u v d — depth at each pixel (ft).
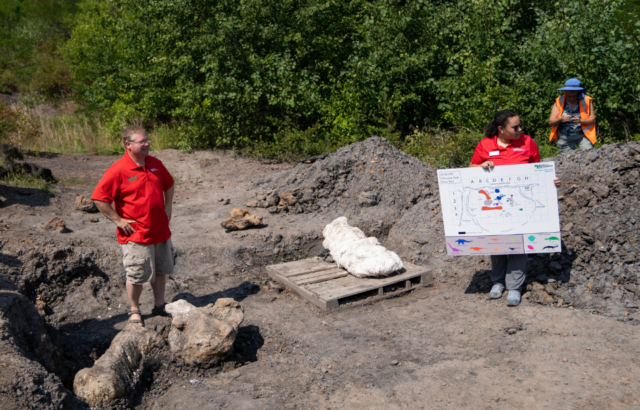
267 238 20.33
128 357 11.53
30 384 9.12
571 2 33.45
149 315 14.60
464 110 35.42
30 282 15.35
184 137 41.78
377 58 37.88
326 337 13.53
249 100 38.75
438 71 39.78
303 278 17.17
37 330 11.73
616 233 15.12
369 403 10.37
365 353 12.50
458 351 12.23
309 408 10.36
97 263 17.25
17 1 79.77
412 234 20.42
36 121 48.14
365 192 23.94
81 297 15.81
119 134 46.65
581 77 32.30
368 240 18.03
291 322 14.64
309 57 42.04
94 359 12.78
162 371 12.07
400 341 13.03
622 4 37.24
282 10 39.78
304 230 21.11
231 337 12.25
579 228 16.01
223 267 18.85
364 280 16.67
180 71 42.01
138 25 43.60
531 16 40.60
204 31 39.58
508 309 14.40
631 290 13.76
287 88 38.14
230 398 10.91
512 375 10.96
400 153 26.66
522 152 14.21
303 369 12.02
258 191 26.25
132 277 12.98
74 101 61.87
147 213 12.71
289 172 28.71
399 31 39.29
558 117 21.90
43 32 75.00
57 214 22.20
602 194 16.30
